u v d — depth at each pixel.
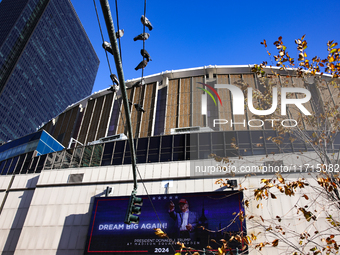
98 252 26.06
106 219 27.83
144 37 10.08
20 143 46.94
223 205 24.98
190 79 55.88
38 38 179.50
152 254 24.64
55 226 29.69
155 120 52.38
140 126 52.00
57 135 63.62
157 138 35.16
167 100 54.19
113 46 6.86
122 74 7.67
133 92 57.94
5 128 147.25
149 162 33.12
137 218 12.84
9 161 44.00
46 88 183.88
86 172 33.31
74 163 35.97
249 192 25.17
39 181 34.41
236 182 26.16
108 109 58.81
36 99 173.38
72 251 27.44
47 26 189.75
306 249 20.98
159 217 26.33
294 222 22.50
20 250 28.80
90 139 56.16
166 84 56.47
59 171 34.62
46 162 38.25
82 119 61.56
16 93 157.50
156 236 25.44
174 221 25.59
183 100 53.28
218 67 54.19
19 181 37.56
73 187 32.41
